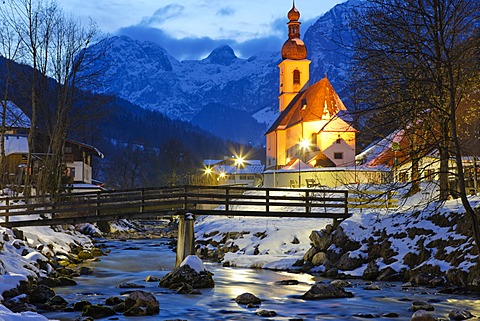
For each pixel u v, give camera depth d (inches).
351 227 1330.0
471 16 813.2
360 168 2204.7
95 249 1600.6
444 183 1010.1
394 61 836.0
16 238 1221.1
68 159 3019.2
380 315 820.6
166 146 6530.5
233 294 987.3
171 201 1299.2
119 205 1317.7
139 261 1451.8
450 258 1101.7
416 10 792.3
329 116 3531.0
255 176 4911.4
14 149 2650.1
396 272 1156.5
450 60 776.9
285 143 4079.7
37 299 845.8
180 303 901.2
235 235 1642.5
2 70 2069.4
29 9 1980.8
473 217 775.1
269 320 785.6
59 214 1814.7
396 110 825.5
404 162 821.2
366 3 881.5
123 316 792.9
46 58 2012.8
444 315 802.8
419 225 1232.8
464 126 1169.4
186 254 1258.0
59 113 1984.5
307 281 1144.8
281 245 1505.9
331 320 789.2
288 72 4712.1
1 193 2017.7
